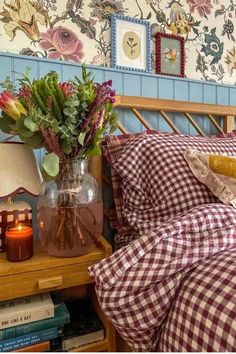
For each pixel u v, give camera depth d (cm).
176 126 152
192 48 155
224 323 54
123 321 69
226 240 73
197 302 61
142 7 141
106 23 133
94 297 109
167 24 148
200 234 74
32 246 88
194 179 102
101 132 88
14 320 83
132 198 107
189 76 155
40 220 90
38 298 92
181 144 113
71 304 113
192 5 155
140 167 108
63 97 82
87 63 129
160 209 100
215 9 162
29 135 81
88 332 95
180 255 70
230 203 91
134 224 102
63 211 88
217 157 103
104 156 121
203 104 149
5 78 112
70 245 87
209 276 64
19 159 91
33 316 85
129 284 69
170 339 64
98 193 95
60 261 86
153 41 144
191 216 76
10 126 88
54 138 81
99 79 129
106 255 91
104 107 87
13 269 80
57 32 123
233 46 168
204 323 57
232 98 168
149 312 67
